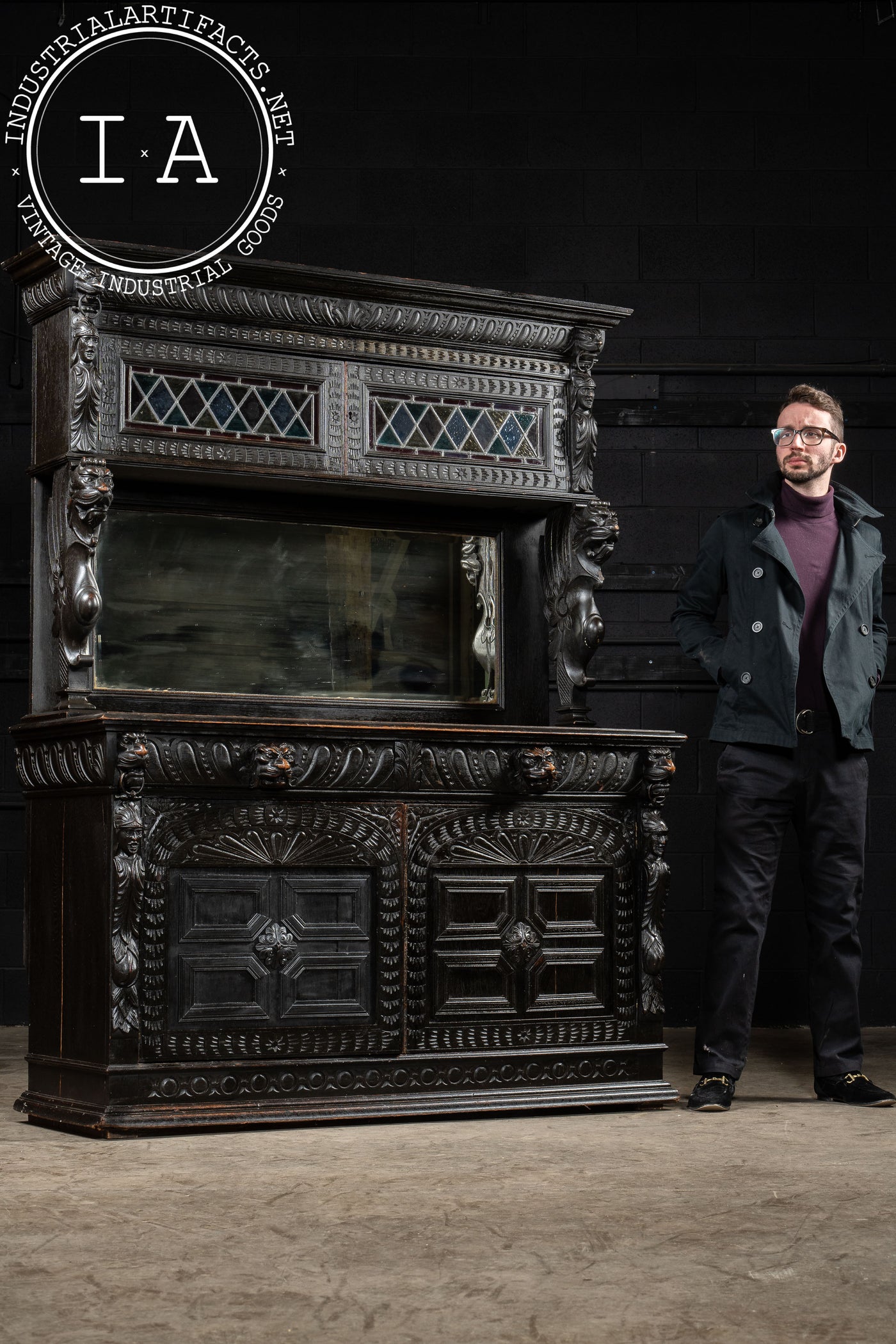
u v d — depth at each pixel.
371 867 3.70
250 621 4.28
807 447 4.02
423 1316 2.01
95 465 3.71
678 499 5.88
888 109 6.00
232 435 3.95
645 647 5.82
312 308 4.01
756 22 6.04
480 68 5.93
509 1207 2.64
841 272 6.00
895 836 5.83
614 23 5.99
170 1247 2.36
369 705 4.37
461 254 5.88
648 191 5.96
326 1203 2.67
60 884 3.63
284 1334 1.94
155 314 3.86
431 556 4.52
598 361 5.88
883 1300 2.09
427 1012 3.73
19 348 5.69
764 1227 2.50
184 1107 3.45
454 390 4.23
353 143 5.87
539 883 3.89
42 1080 3.64
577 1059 3.87
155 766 3.46
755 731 3.97
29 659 5.57
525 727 3.89
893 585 5.89
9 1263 2.27
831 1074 3.98
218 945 3.52
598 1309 2.05
